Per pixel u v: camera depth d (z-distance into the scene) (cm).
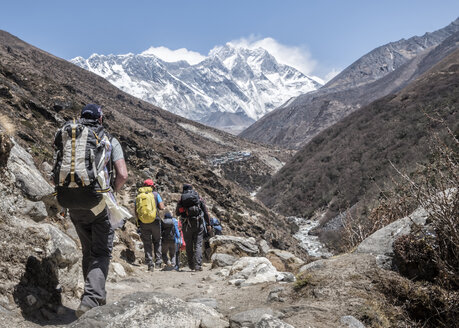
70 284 399
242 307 394
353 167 6378
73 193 311
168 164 3247
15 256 346
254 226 2847
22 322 298
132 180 1892
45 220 544
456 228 338
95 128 331
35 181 520
